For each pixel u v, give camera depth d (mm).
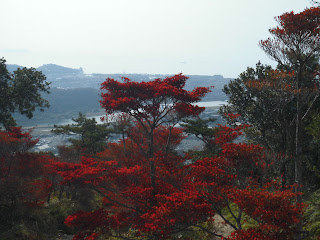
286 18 10125
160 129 24484
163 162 14148
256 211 8188
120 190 13523
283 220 8070
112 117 17156
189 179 12391
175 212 9594
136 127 22609
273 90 11828
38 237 16938
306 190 16609
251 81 12445
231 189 9703
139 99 14367
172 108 14602
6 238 15719
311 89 10883
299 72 10922
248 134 18484
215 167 10852
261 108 16469
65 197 27797
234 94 20016
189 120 27203
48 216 19984
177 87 15562
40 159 20234
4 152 19078
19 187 18391
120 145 28750
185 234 13758
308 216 11398
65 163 13539
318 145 16594
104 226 11945
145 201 12695
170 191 12766
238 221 10391
